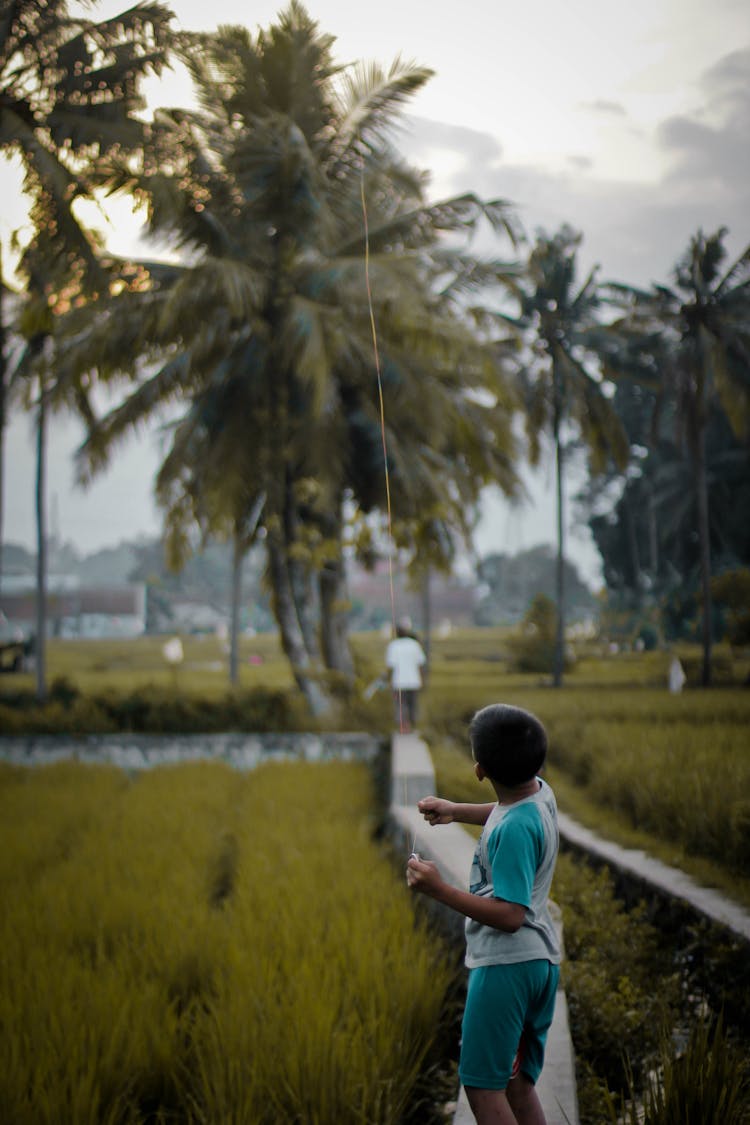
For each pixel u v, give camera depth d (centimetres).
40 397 1925
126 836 845
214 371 1922
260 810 993
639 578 5691
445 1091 427
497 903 279
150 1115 382
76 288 1320
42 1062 370
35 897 618
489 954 286
